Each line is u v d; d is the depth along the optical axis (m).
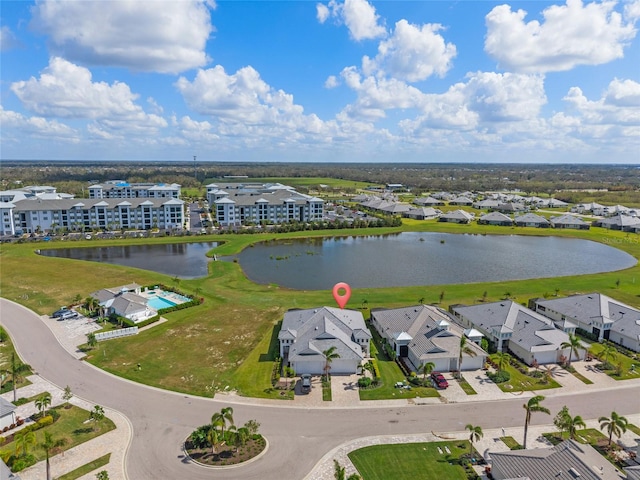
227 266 155.00
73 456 55.25
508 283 136.75
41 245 184.00
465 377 76.88
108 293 108.75
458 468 53.78
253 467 53.72
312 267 158.00
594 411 66.62
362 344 85.50
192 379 74.81
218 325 98.62
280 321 101.00
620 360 83.25
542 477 46.34
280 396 69.88
